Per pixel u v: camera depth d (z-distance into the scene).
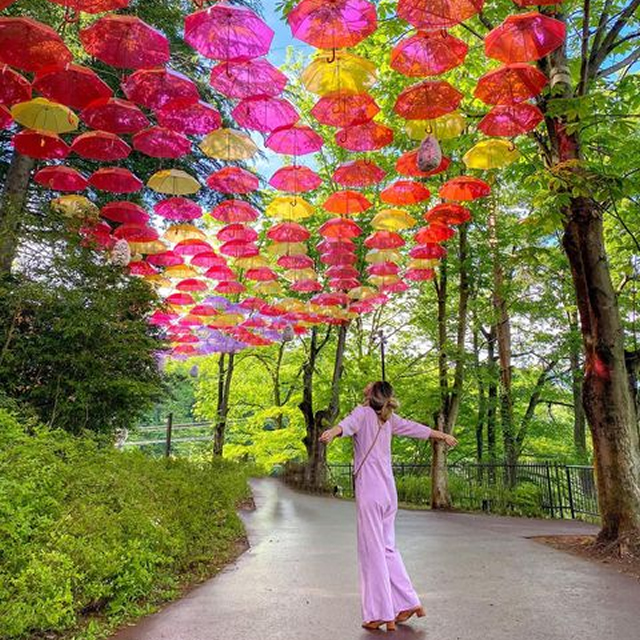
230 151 6.49
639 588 4.66
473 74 9.42
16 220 8.56
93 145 5.92
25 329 8.79
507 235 14.99
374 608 3.55
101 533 4.36
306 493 18.77
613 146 7.98
